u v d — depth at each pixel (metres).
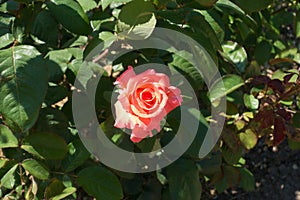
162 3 0.93
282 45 1.44
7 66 0.88
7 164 0.95
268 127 1.12
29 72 0.88
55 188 0.95
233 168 1.24
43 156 0.94
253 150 1.54
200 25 0.97
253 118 1.13
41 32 1.01
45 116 1.01
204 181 1.43
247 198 1.46
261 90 1.14
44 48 1.02
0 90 0.87
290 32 1.74
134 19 0.94
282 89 1.08
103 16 1.02
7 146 0.93
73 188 0.97
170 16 0.94
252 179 1.35
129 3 0.93
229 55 1.20
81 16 0.96
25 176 1.00
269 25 1.40
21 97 0.87
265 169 1.52
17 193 0.99
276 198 1.47
